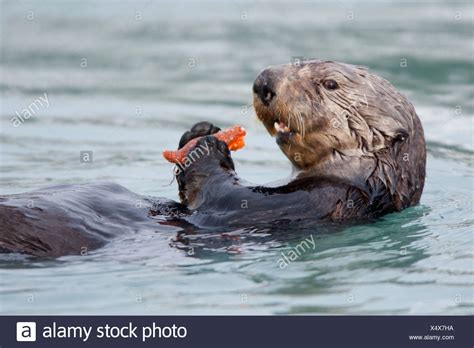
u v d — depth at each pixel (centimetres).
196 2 4875
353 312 1072
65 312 1079
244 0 4922
